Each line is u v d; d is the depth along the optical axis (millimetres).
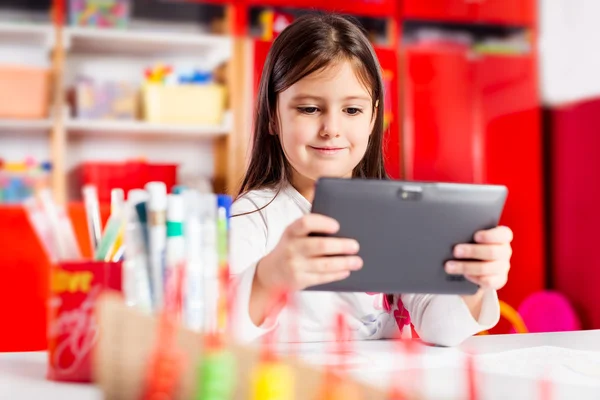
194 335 577
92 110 3066
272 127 1324
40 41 3158
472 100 3273
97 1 3078
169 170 3027
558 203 3311
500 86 3297
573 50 3391
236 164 3086
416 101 3225
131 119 3107
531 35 3373
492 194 852
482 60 3283
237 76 3109
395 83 3158
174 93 3107
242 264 1170
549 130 3373
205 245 775
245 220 1250
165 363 587
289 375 556
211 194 790
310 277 843
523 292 3262
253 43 3027
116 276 746
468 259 861
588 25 3352
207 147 3408
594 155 3082
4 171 2945
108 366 617
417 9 3268
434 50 3273
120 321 615
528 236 3279
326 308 1172
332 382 552
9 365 838
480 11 3324
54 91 3021
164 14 3277
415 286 864
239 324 913
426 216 844
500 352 934
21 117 2982
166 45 3232
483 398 700
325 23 1261
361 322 1185
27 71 2975
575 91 3393
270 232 1265
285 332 1144
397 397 567
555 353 917
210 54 3377
